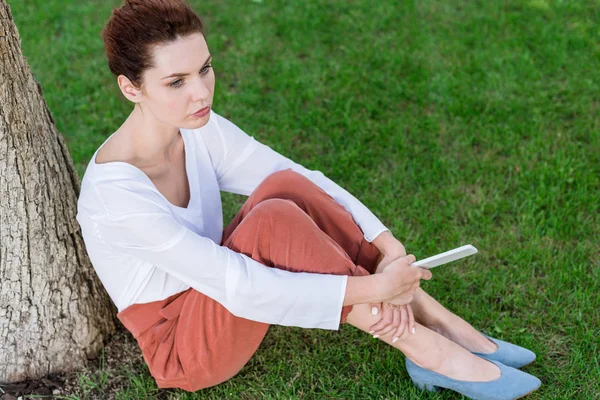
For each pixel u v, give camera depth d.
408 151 3.88
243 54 4.73
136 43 1.98
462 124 4.04
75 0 5.31
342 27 4.98
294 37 4.87
